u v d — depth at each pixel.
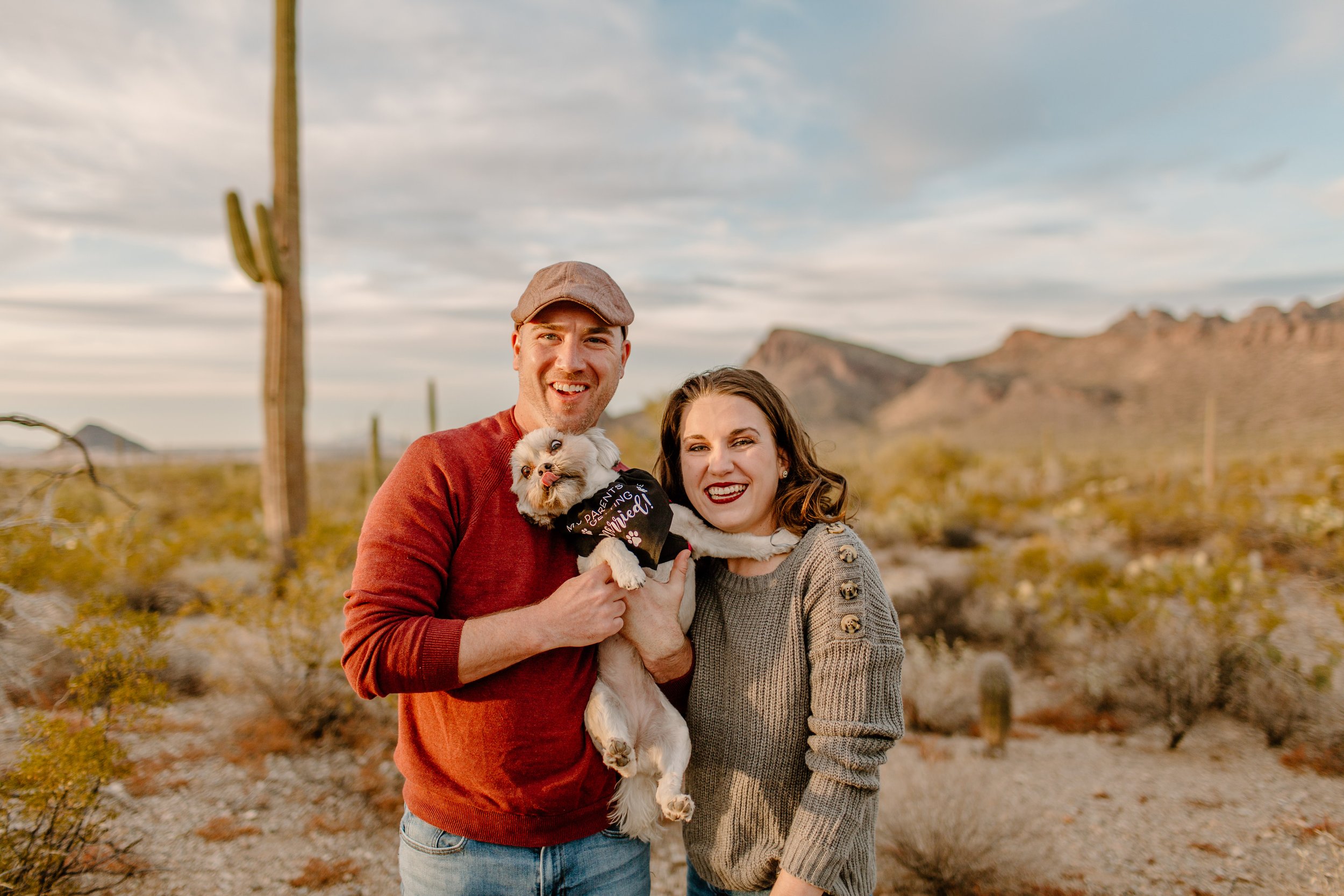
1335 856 4.67
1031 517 19.19
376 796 5.71
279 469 10.14
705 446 2.69
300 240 10.42
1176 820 5.39
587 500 2.47
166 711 6.94
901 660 2.40
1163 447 71.81
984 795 5.20
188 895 4.41
